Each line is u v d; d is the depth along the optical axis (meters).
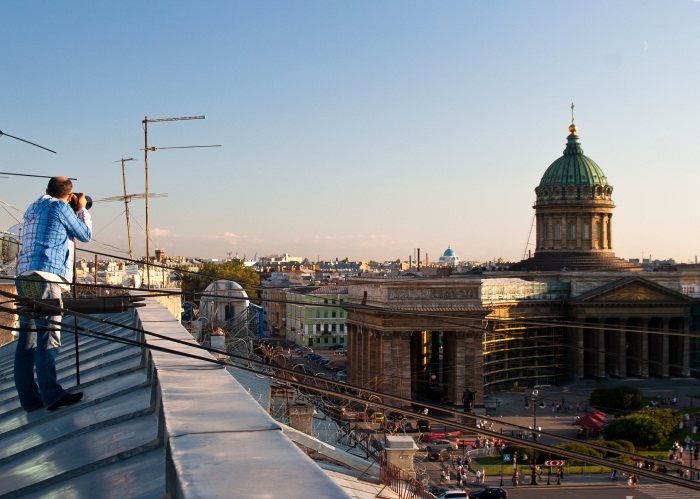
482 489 68.19
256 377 36.38
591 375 150.38
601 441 84.06
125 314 24.34
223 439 6.02
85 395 13.10
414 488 21.86
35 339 13.11
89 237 13.79
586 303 146.25
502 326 135.62
